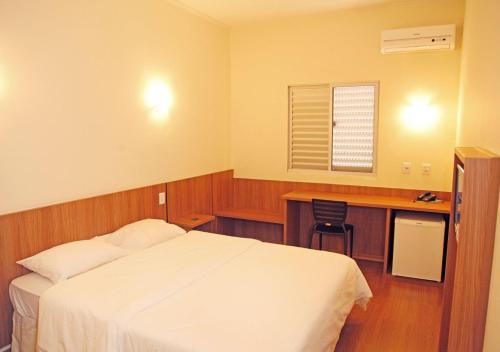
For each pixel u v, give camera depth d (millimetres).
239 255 2922
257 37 4875
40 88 2701
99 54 3146
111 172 3340
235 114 5156
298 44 4660
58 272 2416
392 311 3234
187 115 4297
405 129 4246
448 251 2297
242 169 5207
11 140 2541
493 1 1545
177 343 1758
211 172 4816
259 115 5008
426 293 3580
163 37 3855
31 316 2369
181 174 4254
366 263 4449
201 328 1869
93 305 2072
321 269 2643
